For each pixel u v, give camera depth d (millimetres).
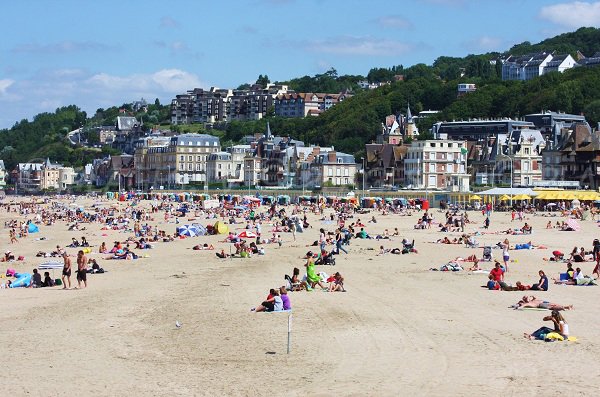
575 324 44812
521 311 49625
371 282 64500
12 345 41406
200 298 57031
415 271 71938
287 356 38219
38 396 32125
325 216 164000
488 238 108125
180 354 38938
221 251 92688
